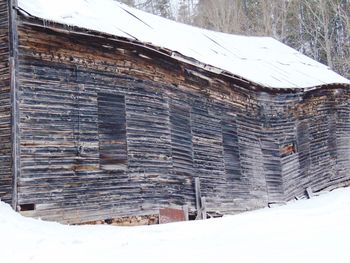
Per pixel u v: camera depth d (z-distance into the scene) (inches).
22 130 478.6
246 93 820.0
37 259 290.5
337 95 1021.8
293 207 655.1
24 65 492.4
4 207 446.6
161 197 595.5
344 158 1001.5
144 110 599.5
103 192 529.7
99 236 386.6
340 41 1807.3
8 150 474.3
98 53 558.3
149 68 617.9
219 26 1834.4
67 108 517.3
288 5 1846.7
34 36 504.1
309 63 1094.4
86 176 518.0
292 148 898.7
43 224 438.3
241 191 754.2
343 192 856.9
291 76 928.9
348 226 325.1
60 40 524.1
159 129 614.5
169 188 611.5
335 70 1731.1
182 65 674.8
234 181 745.0
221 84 758.5
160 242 328.5
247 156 789.9
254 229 364.8
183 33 849.5
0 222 398.9
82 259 279.7
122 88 577.6
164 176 607.2
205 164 691.4
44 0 546.0
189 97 685.3
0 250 323.6
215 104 738.8
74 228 447.5
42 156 487.2
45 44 511.2
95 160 530.3
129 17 715.4
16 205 458.0
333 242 268.2
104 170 536.7
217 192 701.3
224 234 349.1
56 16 507.5
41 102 497.7
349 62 1652.3
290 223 380.2
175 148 636.1
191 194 650.2
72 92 525.0
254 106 836.0
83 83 537.0
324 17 1667.1
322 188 931.3
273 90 819.4
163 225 460.8
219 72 694.5
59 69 518.6
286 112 895.1
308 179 904.9
